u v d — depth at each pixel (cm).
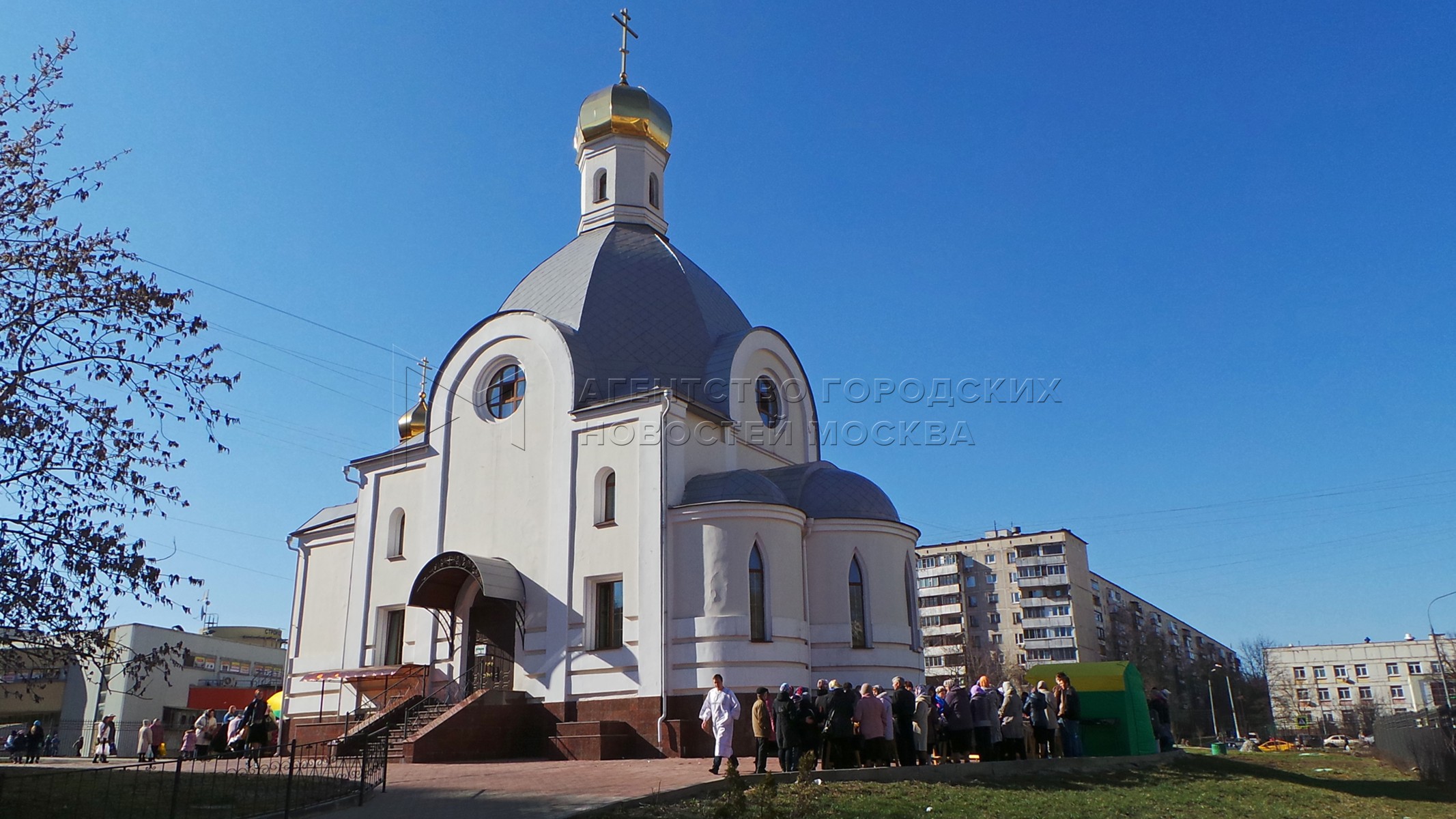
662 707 2680
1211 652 13525
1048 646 9281
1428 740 2778
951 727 2209
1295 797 2198
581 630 2883
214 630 8500
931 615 9756
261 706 2984
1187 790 2136
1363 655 12875
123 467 1529
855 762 2120
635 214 4006
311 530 3706
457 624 3166
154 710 6000
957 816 1642
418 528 3350
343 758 2086
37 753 3359
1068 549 9450
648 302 3431
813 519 2988
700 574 2767
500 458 3234
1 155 1570
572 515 3003
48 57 1658
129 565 1479
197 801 1702
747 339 3409
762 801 1570
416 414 4369
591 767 2244
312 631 3575
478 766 2389
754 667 2689
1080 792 1956
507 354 3325
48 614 1430
